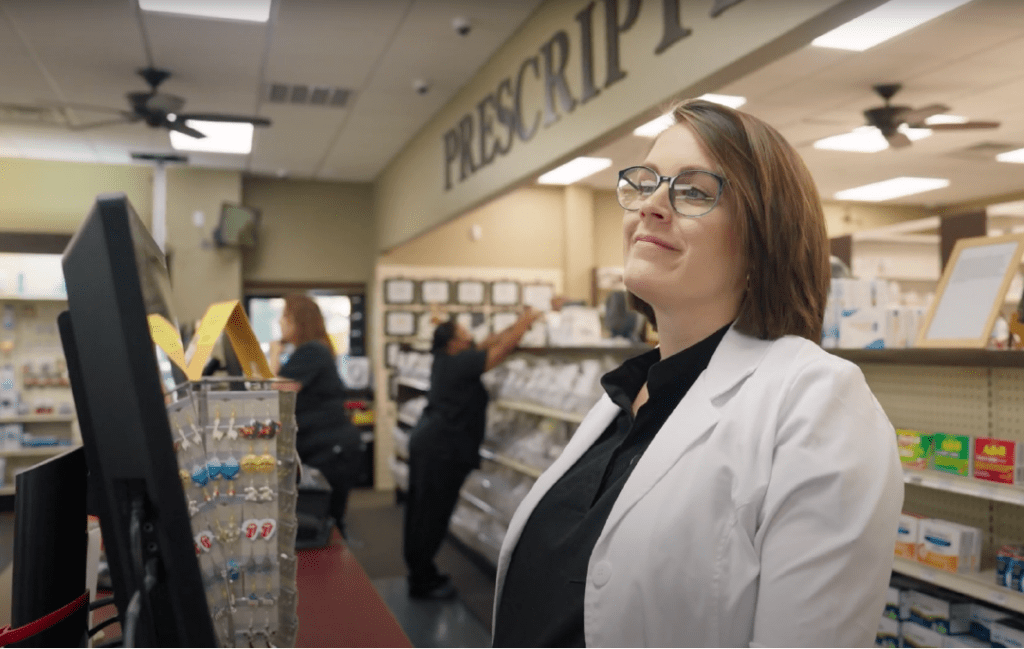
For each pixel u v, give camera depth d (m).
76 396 0.59
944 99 6.00
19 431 5.25
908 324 2.94
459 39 4.85
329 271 9.08
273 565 0.94
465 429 4.57
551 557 0.93
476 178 5.43
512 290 9.06
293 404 0.99
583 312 5.16
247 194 8.84
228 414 0.95
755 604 0.73
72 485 0.74
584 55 3.79
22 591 0.68
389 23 4.61
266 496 0.94
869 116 5.79
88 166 7.49
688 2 3.00
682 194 0.86
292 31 4.71
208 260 8.26
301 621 1.59
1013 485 2.17
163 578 0.57
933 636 2.46
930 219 5.96
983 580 2.28
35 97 5.89
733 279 0.88
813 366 0.80
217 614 0.88
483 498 5.34
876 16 4.32
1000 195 9.68
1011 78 5.51
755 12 2.63
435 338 4.73
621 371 1.05
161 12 4.41
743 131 0.86
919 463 2.49
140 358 0.55
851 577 0.69
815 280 0.87
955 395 2.69
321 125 6.77
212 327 0.90
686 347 0.94
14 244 2.09
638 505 0.82
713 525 0.77
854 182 8.98
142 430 0.55
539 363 5.02
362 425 8.73
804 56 5.07
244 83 5.69
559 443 4.48
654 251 0.87
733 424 0.80
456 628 4.07
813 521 0.71
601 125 3.64
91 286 0.56
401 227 7.66
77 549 0.76
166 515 0.56
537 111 4.39
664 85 3.15
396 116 6.55
